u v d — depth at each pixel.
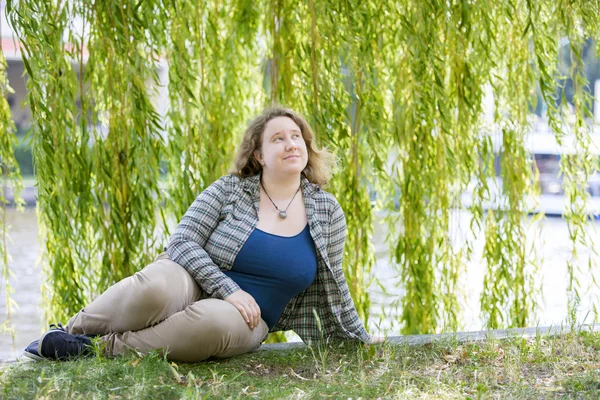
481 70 4.07
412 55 3.94
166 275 2.66
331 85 3.96
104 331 2.70
